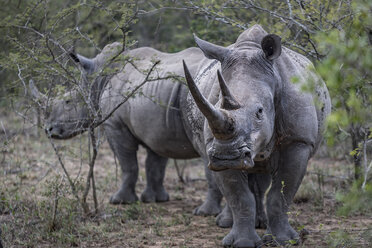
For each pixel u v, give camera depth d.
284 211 18.31
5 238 18.84
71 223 20.36
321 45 12.00
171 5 30.12
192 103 20.55
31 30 23.05
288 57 18.09
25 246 18.52
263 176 21.64
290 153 17.78
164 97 23.05
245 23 24.28
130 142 26.19
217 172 18.27
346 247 16.08
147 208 25.05
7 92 25.80
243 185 18.28
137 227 21.27
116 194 26.34
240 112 14.98
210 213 23.80
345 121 11.56
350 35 12.81
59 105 26.59
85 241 19.33
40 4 22.97
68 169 32.03
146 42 36.75
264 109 15.73
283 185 17.31
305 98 17.59
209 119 14.22
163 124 23.34
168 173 33.22
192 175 32.50
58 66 21.53
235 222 18.39
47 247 18.64
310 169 30.39
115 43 25.38
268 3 24.72
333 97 12.51
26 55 22.16
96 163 34.59
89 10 26.03
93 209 23.11
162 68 23.81
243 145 14.73
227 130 14.47
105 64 22.02
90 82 24.53
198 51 23.83
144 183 30.72
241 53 16.66
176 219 22.59
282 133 17.48
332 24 18.75
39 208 21.53
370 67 11.27
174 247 18.66
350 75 11.70
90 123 22.05
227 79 16.34
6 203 21.91
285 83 17.41
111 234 20.22
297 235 18.34
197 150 22.22
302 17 20.70
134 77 24.91
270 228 18.45
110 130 26.16
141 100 24.11
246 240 17.88
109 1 26.75
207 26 29.77
